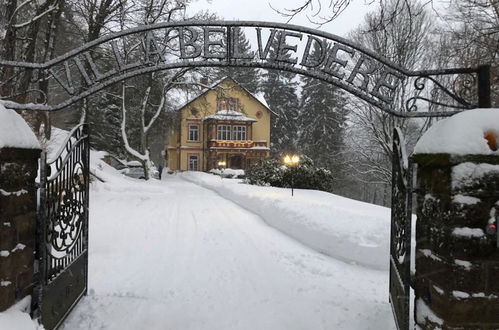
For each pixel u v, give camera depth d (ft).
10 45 27.45
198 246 26.61
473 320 9.23
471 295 9.23
